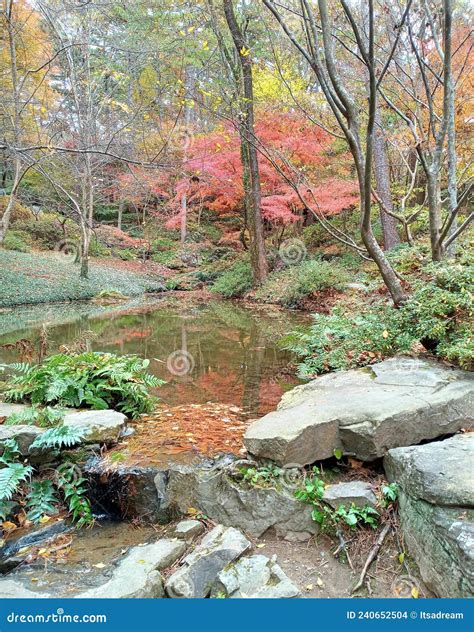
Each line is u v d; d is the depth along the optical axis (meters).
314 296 9.28
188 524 2.22
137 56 6.38
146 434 2.98
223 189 12.04
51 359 3.69
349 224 12.66
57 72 9.91
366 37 4.02
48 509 2.43
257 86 8.36
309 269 9.74
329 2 4.04
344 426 2.42
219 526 2.18
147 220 17.78
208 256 16.92
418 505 1.88
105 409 3.29
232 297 12.34
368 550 1.99
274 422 2.53
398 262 6.23
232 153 10.78
